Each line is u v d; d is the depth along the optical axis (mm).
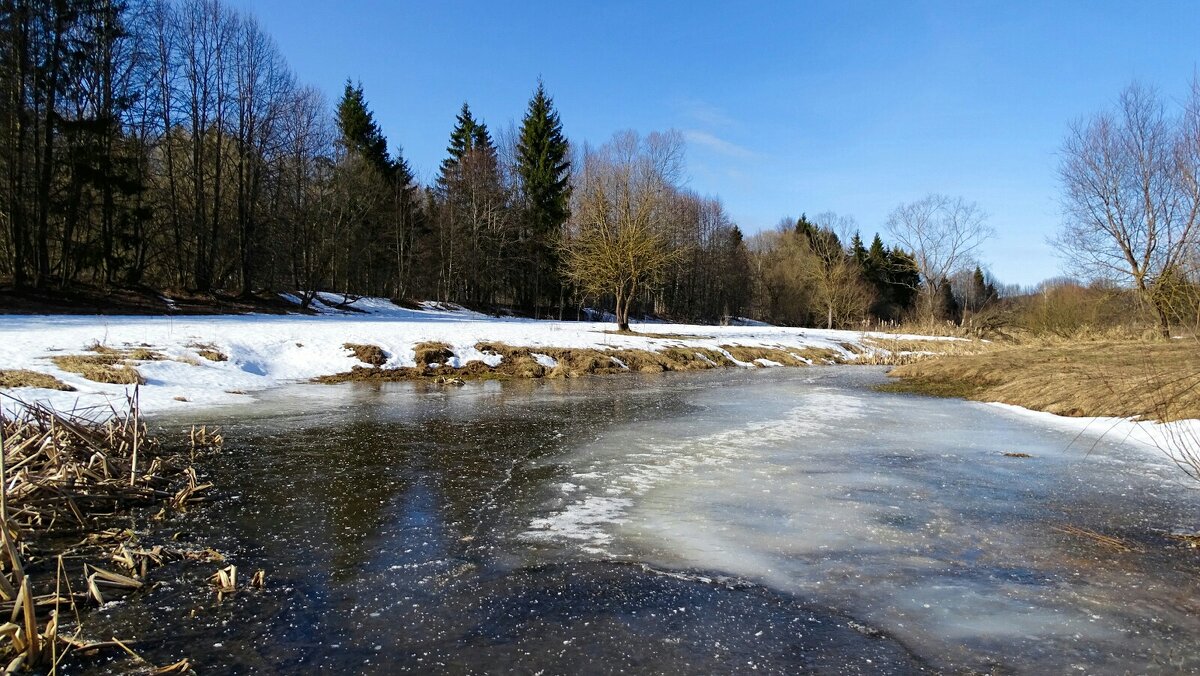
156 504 6332
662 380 18875
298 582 4531
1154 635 3801
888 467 7988
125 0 26547
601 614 4066
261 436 9617
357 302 38375
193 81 30172
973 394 15688
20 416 9055
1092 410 11984
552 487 7027
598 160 34406
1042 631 3855
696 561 4961
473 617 4020
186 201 33250
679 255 31484
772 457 8531
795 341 31453
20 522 5312
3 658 3412
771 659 3537
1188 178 20484
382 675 3363
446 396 14422
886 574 4711
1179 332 22250
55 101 25281
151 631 3824
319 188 36844
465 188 49000
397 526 5727
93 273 29844
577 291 38625
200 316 23906
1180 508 6324
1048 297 34094
